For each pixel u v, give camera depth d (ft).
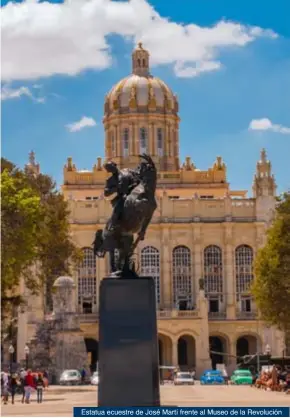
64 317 307.17
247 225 446.60
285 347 413.59
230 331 427.74
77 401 165.37
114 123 499.51
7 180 207.00
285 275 230.48
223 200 449.06
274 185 449.06
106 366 82.12
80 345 302.86
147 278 83.46
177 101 507.71
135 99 496.64
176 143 504.02
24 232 203.82
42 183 296.10
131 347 82.33
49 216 255.70
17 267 208.44
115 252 90.53
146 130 495.41
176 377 312.50
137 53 516.73
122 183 88.89
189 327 406.82
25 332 374.22
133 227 87.35
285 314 237.45
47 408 140.67
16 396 199.62
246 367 337.31
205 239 447.01
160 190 477.77
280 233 233.55
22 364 303.07
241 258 445.78
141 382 81.92
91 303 435.94
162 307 435.94
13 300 242.58
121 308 82.94
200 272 440.86
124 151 495.82
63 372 283.59
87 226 440.04
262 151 453.99
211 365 405.18
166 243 442.50
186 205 448.65
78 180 479.82
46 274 283.18
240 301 441.68
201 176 484.74
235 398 165.48
